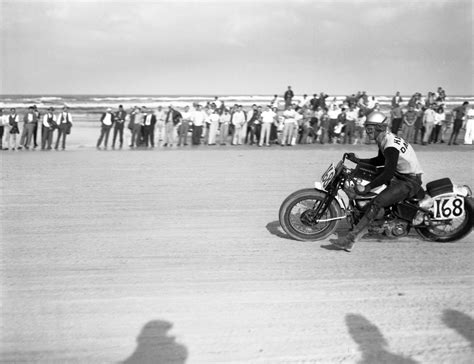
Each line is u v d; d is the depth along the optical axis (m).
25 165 13.13
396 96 22.03
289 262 5.32
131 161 14.17
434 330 3.79
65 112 18.22
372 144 20.22
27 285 4.60
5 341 3.58
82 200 8.44
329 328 3.80
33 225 6.73
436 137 20.78
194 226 6.77
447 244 6.09
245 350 3.46
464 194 5.96
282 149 18.14
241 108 19.94
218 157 15.33
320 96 22.22
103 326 3.80
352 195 5.86
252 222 7.02
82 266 5.11
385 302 4.30
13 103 53.62
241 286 4.61
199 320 3.91
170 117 19.55
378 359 3.38
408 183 5.66
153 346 3.52
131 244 5.90
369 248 5.90
